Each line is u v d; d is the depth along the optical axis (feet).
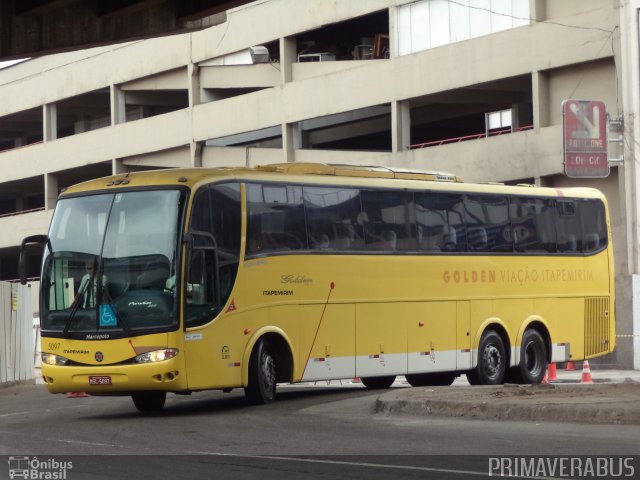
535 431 51.39
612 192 133.90
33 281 232.94
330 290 73.87
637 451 43.06
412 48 155.22
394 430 53.42
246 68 185.06
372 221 77.51
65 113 234.38
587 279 93.71
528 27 138.92
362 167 78.33
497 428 53.31
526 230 89.04
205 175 67.05
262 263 69.51
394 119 156.35
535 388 69.41
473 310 83.87
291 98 172.55
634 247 127.75
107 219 66.80
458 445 46.37
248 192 69.26
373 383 90.12
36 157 226.58
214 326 66.03
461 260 83.41
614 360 129.59
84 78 215.72
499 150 142.72
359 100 161.68
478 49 144.97
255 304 68.85
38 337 173.17
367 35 179.11
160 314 64.28
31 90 228.84
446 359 81.61
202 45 190.39
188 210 65.41
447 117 162.20
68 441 51.88
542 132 137.59
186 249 64.95
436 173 83.87
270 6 177.47
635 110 127.85
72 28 97.40
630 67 128.16
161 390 64.69
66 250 67.41
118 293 65.26
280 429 55.16
